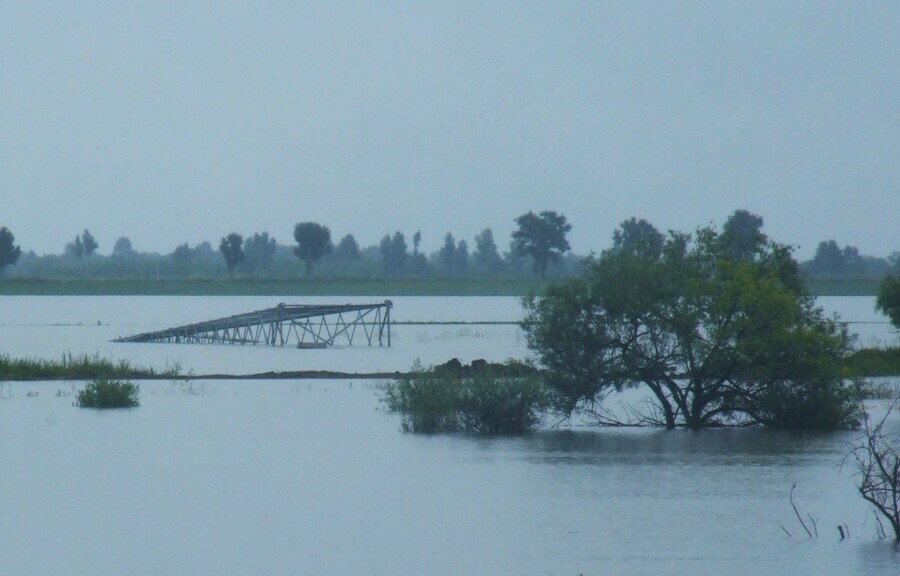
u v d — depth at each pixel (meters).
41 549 49.78
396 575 45.62
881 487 58.53
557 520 55.12
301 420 92.81
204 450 76.38
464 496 61.12
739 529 53.16
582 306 88.62
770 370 87.06
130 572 46.12
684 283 87.81
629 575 45.22
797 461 72.44
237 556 48.53
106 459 72.56
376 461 72.50
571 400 89.19
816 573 45.34
